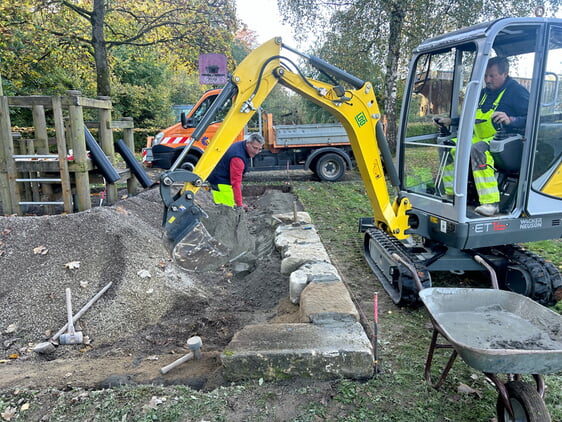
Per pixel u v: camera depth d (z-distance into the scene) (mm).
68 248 4836
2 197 6168
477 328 2852
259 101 4012
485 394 3018
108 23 15164
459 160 3973
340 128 12477
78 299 4320
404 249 4883
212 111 3916
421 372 3268
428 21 12242
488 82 4273
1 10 12016
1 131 5973
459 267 4586
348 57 13594
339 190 11039
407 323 4141
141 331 4156
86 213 5355
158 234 5961
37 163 6141
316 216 8367
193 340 3447
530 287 4160
